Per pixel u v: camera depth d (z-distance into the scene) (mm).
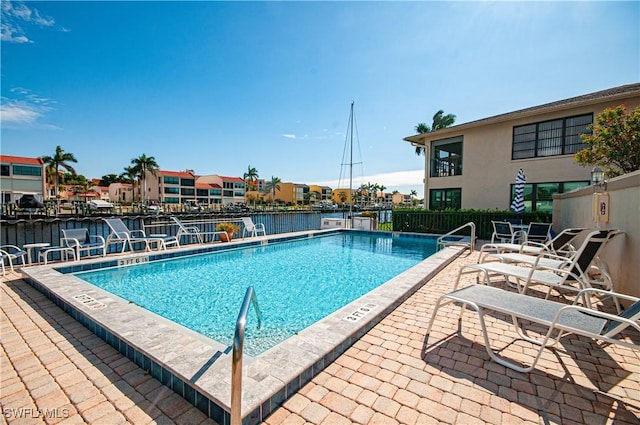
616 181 4609
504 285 5520
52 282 5062
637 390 2434
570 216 8203
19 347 3230
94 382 2594
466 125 15773
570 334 3439
